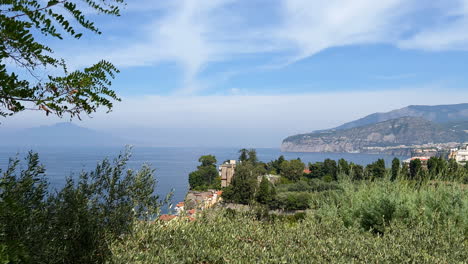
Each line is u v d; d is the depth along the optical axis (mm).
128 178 3467
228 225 4605
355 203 7059
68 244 2844
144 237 3559
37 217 2570
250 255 3779
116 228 3273
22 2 1565
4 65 1439
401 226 5648
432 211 6676
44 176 2811
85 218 2998
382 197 6672
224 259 3574
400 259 4273
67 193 2969
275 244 4254
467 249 4961
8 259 1619
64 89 1703
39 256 2375
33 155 2707
